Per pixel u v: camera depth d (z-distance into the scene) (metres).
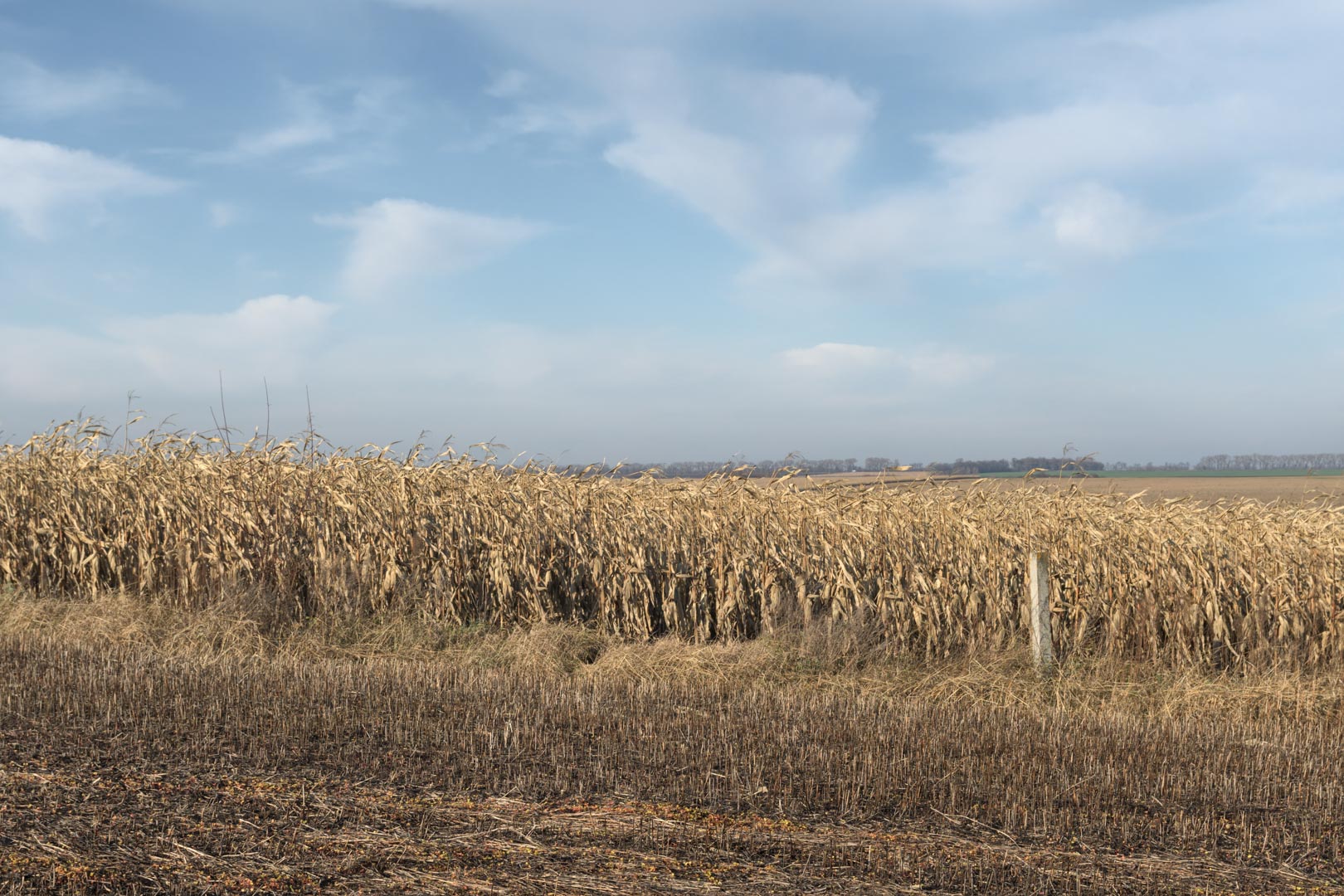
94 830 5.57
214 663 9.94
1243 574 11.73
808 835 5.81
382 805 6.11
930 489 13.30
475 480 13.66
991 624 11.95
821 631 11.42
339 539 13.25
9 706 8.07
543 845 5.54
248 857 5.27
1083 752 7.69
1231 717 9.45
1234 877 5.37
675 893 4.98
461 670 10.14
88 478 14.02
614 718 8.38
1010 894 5.07
